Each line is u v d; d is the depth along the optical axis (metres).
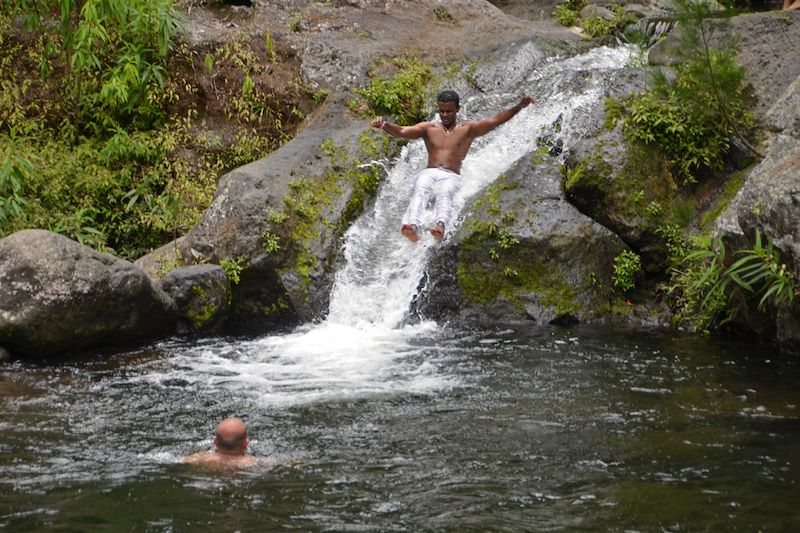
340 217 11.13
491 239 10.45
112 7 12.08
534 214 10.57
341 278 10.71
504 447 6.36
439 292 10.52
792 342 8.85
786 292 8.28
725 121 10.75
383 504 5.38
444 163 10.49
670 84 11.02
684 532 4.98
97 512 5.25
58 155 12.60
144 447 6.38
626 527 5.05
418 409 7.23
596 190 10.76
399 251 10.91
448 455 6.21
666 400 7.46
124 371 8.44
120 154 12.77
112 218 12.50
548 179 10.93
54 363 8.73
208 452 6.24
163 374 8.30
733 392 7.68
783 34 11.49
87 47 12.42
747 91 11.15
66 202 12.23
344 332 9.94
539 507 5.33
